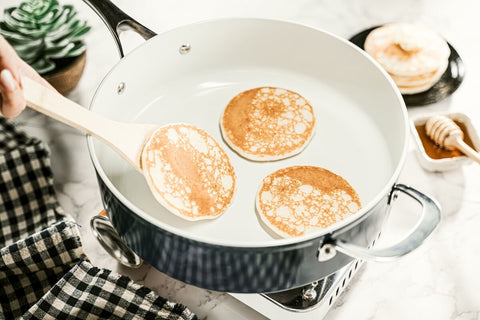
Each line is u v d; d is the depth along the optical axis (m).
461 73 0.82
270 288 0.58
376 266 0.71
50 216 0.73
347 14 0.93
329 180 0.66
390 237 0.72
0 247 0.73
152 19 0.93
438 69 0.79
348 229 0.55
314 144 0.70
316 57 0.73
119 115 0.71
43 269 0.68
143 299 0.65
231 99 0.74
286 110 0.71
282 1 0.95
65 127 0.83
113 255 0.71
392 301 0.69
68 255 0.66
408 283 0.70
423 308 0.68
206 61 0.75
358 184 0.67
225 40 0.73
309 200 0.65
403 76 0.79
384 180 0.67
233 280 0.57
